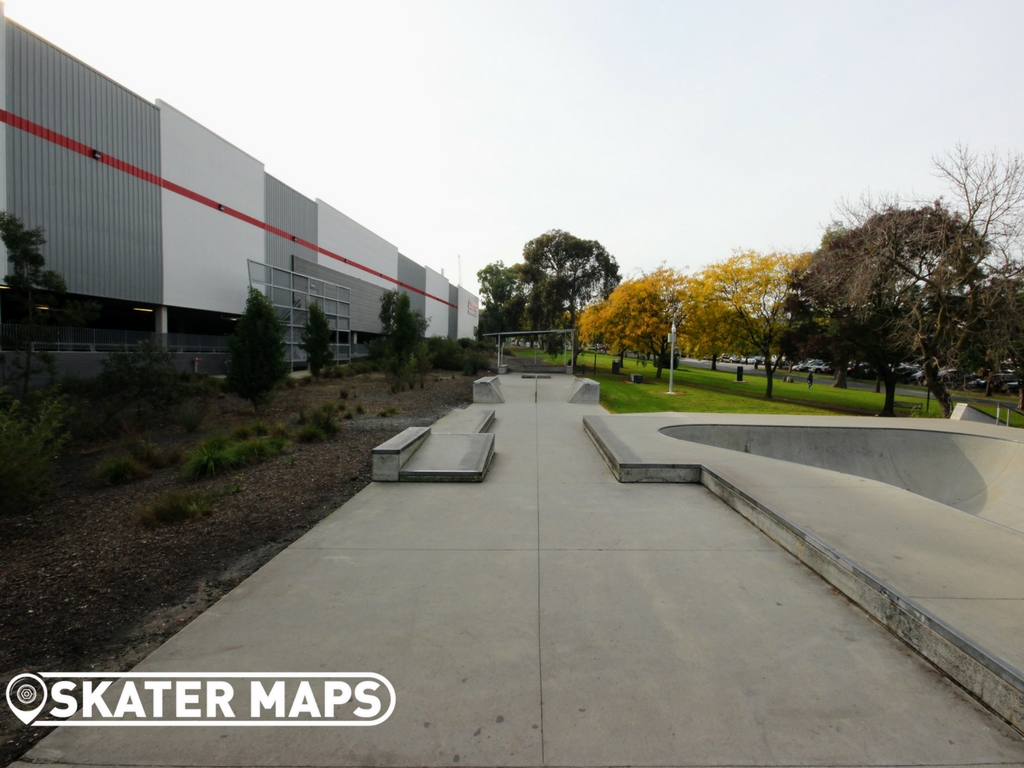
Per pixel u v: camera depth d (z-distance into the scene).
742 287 25.45
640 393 23.05
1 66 15.32
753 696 2.25
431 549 4.01
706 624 2.86
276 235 28.97
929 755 1.92
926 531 3.91
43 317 12.48
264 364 13.09
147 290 20.56
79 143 17.72
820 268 19.72
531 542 4.16
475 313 89.81
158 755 1.95
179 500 5.05
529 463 7.12
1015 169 14.73
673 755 1.91
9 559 4.16
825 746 1.96
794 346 24.09
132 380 11.14
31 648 2.79
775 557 3.85
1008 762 1.88
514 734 2.02
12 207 15.78
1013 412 22.80
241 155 25.89
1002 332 15.38
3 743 2.04
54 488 6.66
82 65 17.75
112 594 3.44
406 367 19.70
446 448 7.08
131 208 19.77
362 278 40.66
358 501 5.32
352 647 2.64
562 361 55.41
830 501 4.67
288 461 7.31
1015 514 7.68
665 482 6.06
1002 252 15.18
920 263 16.95
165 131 21.22
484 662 2.50
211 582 3.60
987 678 2.18
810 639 2.71
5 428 5.54
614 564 3.71
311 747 1.97
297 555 3.90
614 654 2.56
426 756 1.92
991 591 2.91
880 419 10.97
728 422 10.01
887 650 2.62
